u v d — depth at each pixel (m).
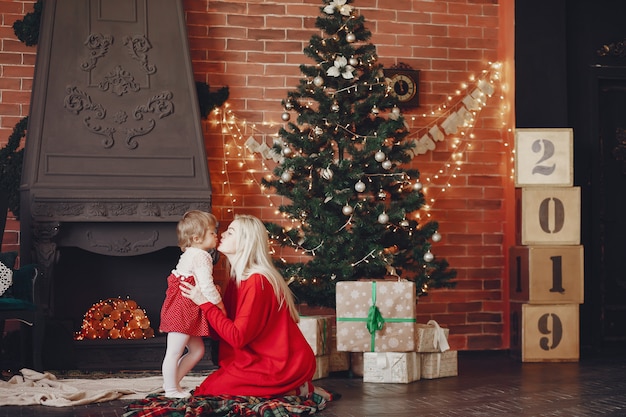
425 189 7.42
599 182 7.59
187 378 5.85
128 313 6.57
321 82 6.21
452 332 7.43
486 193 7.54
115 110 6.40
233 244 4.64
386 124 6.20
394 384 5.70
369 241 6.16
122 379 5.80
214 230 4.95
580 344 7.48
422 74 7.46
